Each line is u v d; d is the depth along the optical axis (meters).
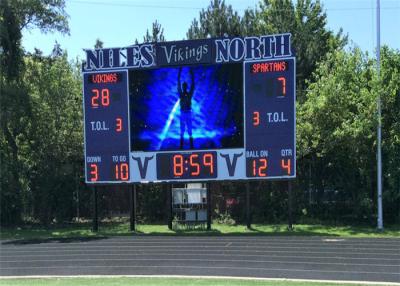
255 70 21.02
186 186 26.83
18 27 26.97
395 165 23.08
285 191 25.77
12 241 20.55
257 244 17.84
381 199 22.22
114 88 22.12
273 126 20.80
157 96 21.84
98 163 22.20
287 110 20.70
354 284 11.91
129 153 21.95
